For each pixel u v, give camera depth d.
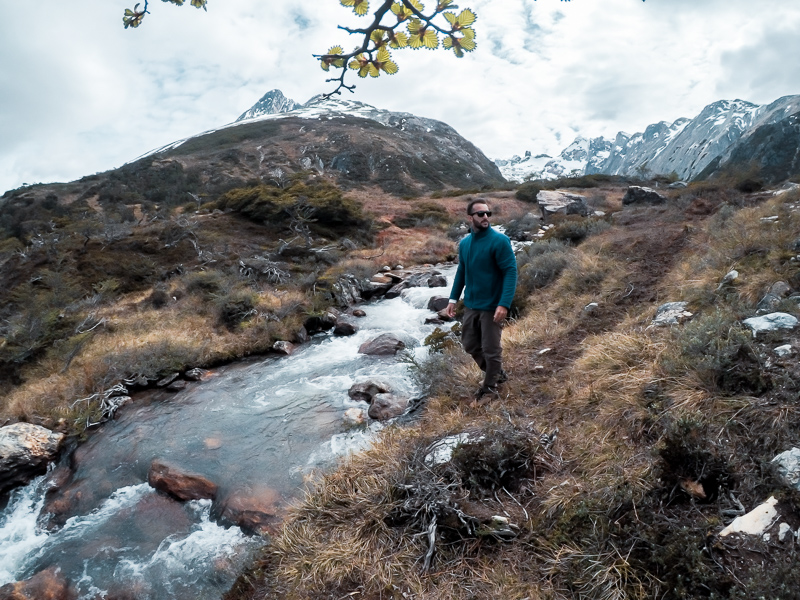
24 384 8.53
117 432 6.54
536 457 3.34
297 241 17.17
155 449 5.87
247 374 8.23
